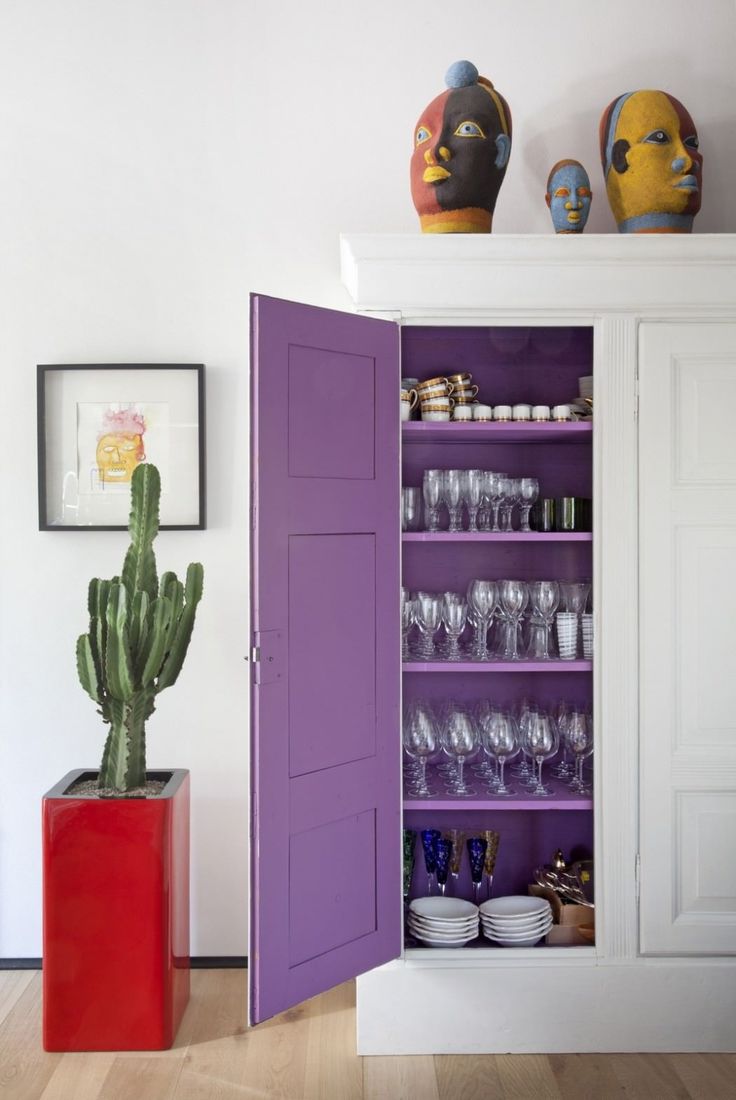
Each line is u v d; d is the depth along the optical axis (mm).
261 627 2170
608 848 2426
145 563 2496
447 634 2535
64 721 2852
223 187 2824
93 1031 2387
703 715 2428
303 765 2256
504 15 2816
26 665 2842
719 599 2424
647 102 2514
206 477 2830
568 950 2432
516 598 2498
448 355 2482
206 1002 2645
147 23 2814
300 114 2824
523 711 2512
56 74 2803
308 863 2271
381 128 2828
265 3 2816
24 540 2832
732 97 2824
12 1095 2203
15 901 2865
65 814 2361
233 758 2863
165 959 2387
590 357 2457
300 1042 2453
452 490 2494
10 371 2814
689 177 2492
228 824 2867
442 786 2559
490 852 2527
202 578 2529
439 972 2410
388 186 2834
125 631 2381
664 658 2422
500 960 2424
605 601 2420
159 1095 2209
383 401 2387
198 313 2832
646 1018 2420
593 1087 2256
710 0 2816
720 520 2418
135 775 2482
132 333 2826
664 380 2408
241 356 2838
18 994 2688
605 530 2420
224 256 2832
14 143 2803
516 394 2482
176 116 2814
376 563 2389
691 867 2436
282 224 2832
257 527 2162
